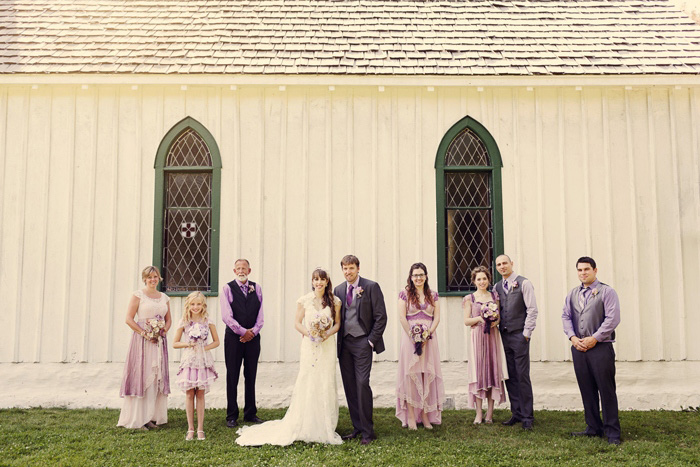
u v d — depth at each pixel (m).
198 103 8.75
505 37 9.27
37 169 8.59
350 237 8.57
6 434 6.52
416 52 8.94
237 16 9.70
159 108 8.73
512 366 7.07
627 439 6.52
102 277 8.46
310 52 8.90
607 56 8.80
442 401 6.90
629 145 8.66
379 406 8.24
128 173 8.64
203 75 8.45
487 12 9.88
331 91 8.78
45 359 8.30
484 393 7.02
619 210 8.58
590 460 5.73
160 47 8.95
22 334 8.33
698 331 8.38
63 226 8.52
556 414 7.75
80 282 8.44
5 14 9.58
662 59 8.70
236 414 7.04
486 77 8.51
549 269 8.52
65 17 9.58
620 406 8.25
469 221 8.73
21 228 8.49
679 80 8.41
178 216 8.72
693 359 8.34
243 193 8.62
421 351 6.75
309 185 8.65
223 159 8.67
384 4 10.06
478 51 8.95
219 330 8.39
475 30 9.42
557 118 8.73
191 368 6.38
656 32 9.31
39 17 9.55
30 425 6.96
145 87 8.73
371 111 8.75
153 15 9.71
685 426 7.15
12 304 8.38
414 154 8.70
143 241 8.55
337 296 6.51
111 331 8.36
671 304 8.43
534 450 5.99
